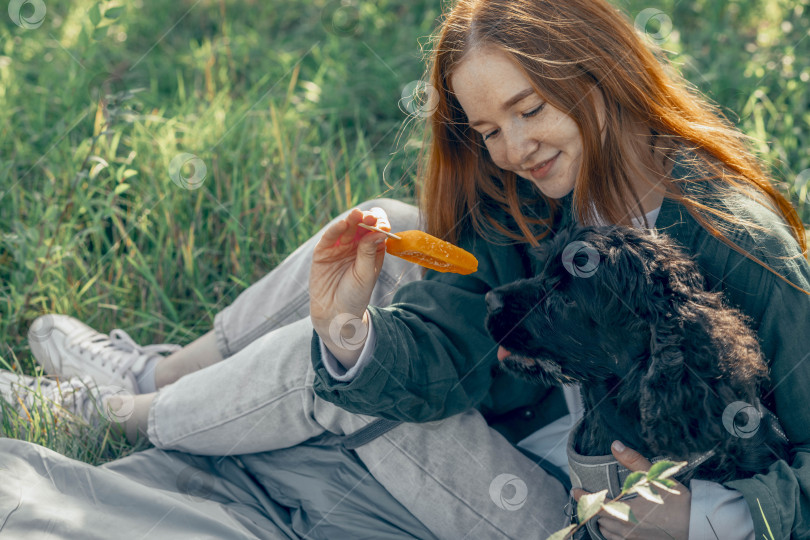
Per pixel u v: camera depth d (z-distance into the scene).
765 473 1.79
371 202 2.40
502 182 2.12
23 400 2.34
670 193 1.91
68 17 4.71
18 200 3.18
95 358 2.53
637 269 1.72
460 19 1.90
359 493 2.07
